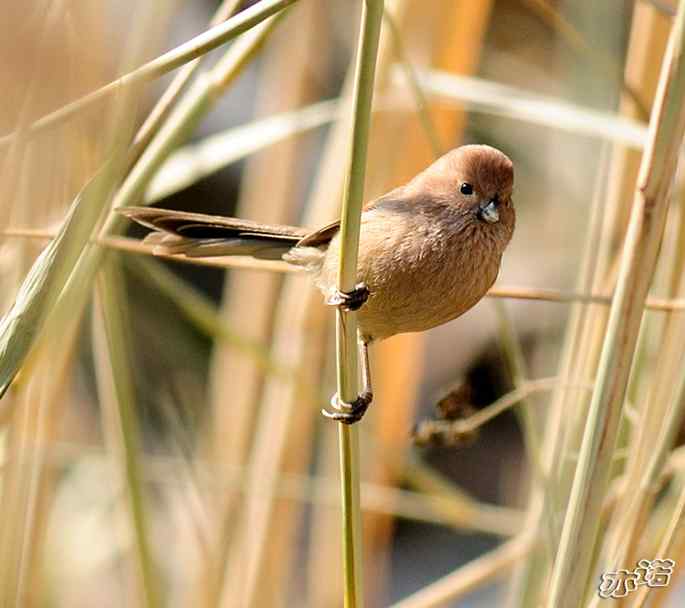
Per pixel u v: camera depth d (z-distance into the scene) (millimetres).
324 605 3689
